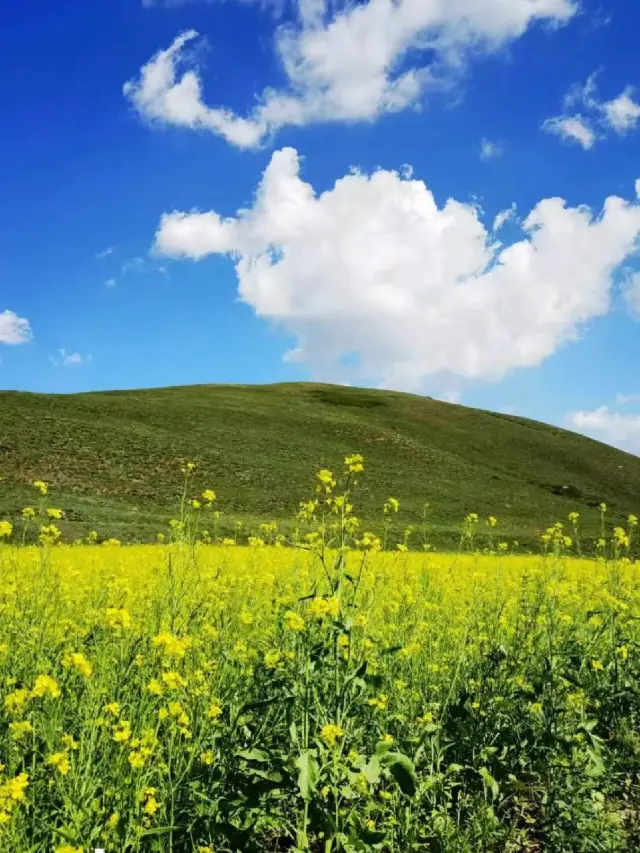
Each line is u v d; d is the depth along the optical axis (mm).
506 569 12391
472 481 71938
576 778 4664
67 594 7695
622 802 4852
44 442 54000
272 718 4770
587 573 10695
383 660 5734
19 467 47031
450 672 5973
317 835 4039
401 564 9820
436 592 9633
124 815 3436
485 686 5492
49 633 5645
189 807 3859
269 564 9625
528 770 4898
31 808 3551
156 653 4691
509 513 60000
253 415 83750
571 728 5145
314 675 4359
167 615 5457
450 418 99188
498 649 5734
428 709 5160
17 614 6004
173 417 75125
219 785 4055
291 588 6840
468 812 4402
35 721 3990
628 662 6566
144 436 62906
